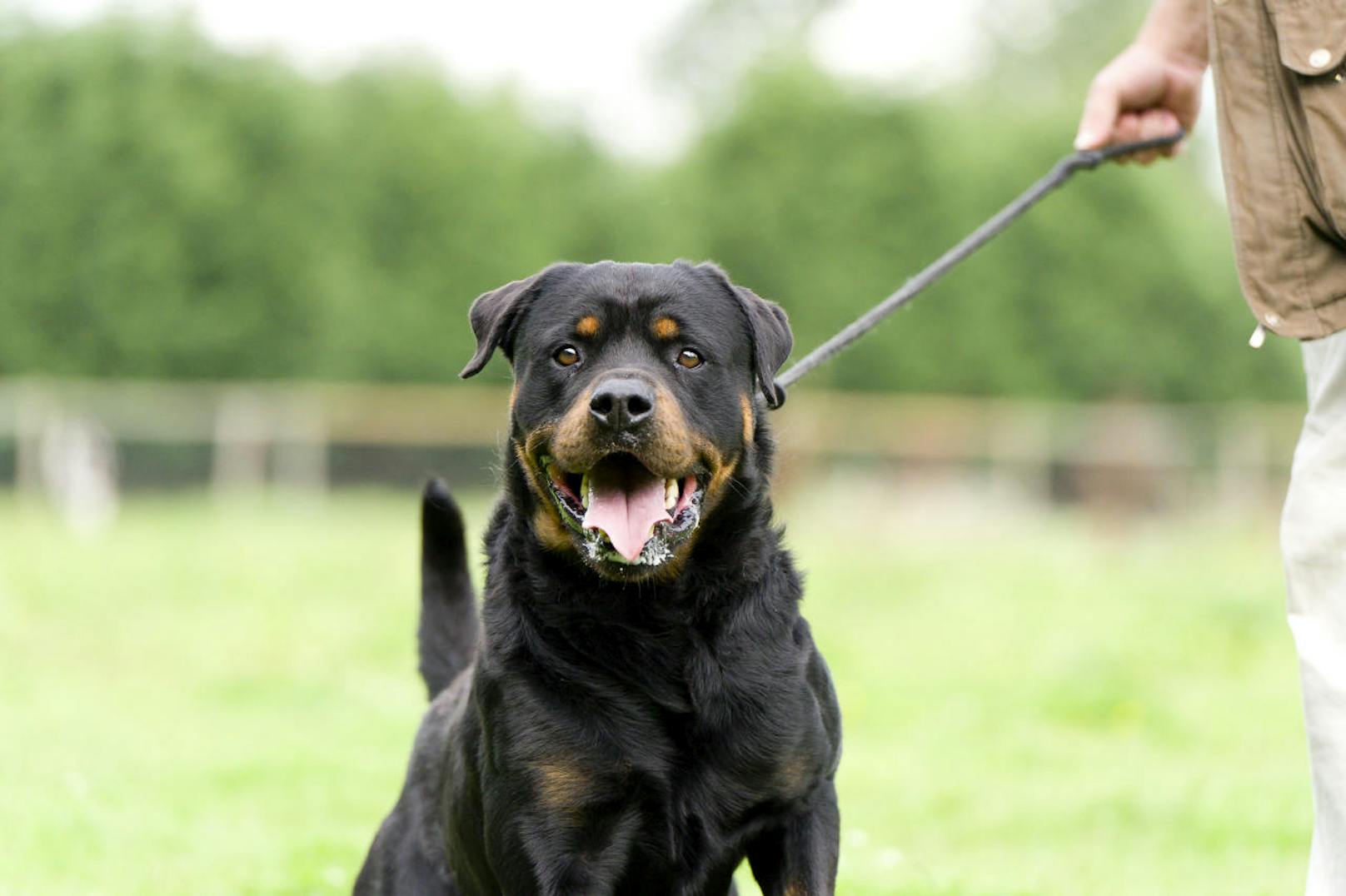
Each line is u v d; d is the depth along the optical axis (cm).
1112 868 717
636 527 438
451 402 3162
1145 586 1786
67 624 1563
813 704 455
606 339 469
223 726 1112
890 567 1989
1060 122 3688
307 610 1647
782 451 534
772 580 466
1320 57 417
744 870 716
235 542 2320
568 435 445
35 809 779
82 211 3469
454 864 490
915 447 2973
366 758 992
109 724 1106
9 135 3481
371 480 3078
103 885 655
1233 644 1406
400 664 1382
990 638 1462
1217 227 4188
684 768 445
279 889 648
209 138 3494
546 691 444
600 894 448
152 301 3472
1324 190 419
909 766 987
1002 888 658
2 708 1154
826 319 3516
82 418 2988
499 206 3597
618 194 3691
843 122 3566
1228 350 3812
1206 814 827
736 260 3572
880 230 3547
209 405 3019
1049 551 2358
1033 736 1076
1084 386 3669
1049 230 3634
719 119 3694
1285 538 443
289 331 3512
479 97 3756
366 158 3569
